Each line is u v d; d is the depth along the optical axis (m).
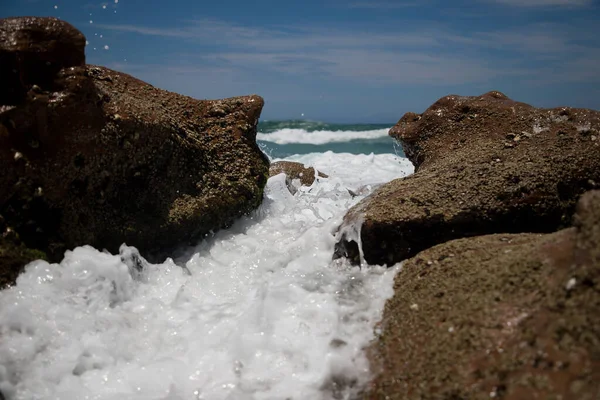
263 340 3.03
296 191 6.23
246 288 3.79
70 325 3.17
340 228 3.88
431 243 3.64
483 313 2.51
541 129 4.82
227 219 4.57
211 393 2.74
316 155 11.27
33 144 3.46
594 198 2.40
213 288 3.85
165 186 4.19
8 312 3.10
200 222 4.33
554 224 3.78
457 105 5.52
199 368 2.92
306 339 3.00
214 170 4.55
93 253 3.67
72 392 2.79
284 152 14.88
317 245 3.96
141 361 3.03
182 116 4.67
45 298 3.28
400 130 5.77
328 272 3.67
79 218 3.70
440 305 2.77
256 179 4.81
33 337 3.04
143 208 4.07
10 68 3.38
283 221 4.96
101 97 3.75
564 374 2.03
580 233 2.38
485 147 4.76
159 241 4.15
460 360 2.37
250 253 4.23
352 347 2.88
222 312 3.41
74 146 3.61
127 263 3.84
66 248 3.64
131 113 3.87
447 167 4.39
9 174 3.38
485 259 2.99
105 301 3.47
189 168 4.36
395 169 9.42
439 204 3.72
